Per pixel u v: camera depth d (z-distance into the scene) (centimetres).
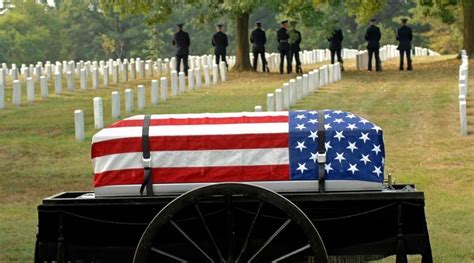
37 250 1205
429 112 4034
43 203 1188
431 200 2200
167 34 14450
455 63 7256
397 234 1182
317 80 5328
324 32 6925
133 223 1200
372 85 5581
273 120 1227
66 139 3512
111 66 7731
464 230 1848
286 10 6906
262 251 1200
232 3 7131
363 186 1195
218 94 5303
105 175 1211
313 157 1195
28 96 5169
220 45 7175
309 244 1120
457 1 7681
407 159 2858
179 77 5491
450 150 3008
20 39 14288
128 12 7225
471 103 4281
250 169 1198
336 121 1219
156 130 1215
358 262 1209
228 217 1153
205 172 1202
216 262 1205
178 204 1120
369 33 6875
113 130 1223
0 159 3039
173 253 1209
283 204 1114
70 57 15125
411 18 13638
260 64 8212
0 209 2234
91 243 1212
